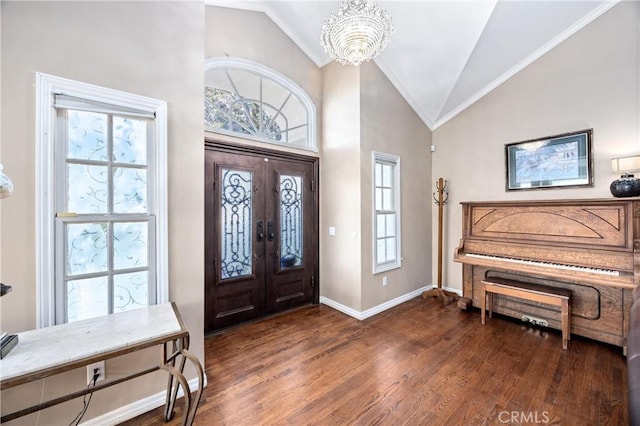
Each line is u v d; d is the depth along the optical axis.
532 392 1.80
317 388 1.88
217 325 2.81
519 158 3.24
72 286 1.49
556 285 2.66
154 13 1.72
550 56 3.01
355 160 3.13
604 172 2.67
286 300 3.35
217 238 2.81
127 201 1.64
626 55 2.56
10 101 1.31
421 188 3.95
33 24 1.36
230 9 2.85
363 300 3.11
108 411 1.56
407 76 3.44
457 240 3.86
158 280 1.72
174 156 1.80
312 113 3.53
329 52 2.06
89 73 1.50
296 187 3.43
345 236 3.28
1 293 1.09
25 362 1.06
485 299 2.87
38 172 1.38
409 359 2.23
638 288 1.76
